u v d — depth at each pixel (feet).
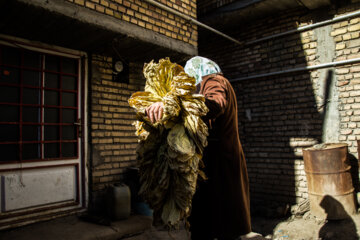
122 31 11.91
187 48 15.28
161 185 3.84
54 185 12.35
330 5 16.51
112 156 14.26
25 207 11.44
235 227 4.80
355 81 15.52
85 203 13.16
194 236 5.07
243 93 19.93
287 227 14.80
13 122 11.35
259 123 19.07
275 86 18.44
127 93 15.25
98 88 13.99
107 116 14.23
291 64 17.81
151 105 3.92
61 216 12.18
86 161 13.41
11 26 10.61
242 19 19.48
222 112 4.19
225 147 4.87
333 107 16.19
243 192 5.03
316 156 15.08
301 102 17.34
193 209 5.05
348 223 13.83
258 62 19.27
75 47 13.16
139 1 13.00
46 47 12.39
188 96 3.76
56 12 9.68
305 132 17.11
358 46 15.55
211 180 4.86
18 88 11.60
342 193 14.49
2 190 10.85
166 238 11.14
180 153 3.61
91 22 10.78
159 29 13.87
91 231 10.92
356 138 15.39
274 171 18.30
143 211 13.60
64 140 12.82
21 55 11.74
